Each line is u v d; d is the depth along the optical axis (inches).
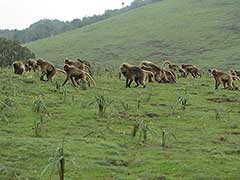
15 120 863.1
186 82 1637.6
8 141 697.6
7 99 978.7
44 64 1334.9
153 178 590.9
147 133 808.9
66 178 574.9
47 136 765.3
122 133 817.5
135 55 4478.3
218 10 5516.7
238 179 598.5
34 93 1152.2
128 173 610.9
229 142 796.0
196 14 5546.3
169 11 5999.0
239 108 1157.1
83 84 1285.7
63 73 1441.9
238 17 5128.0
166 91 1355.8
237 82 1729.8
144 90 1342.3
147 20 5787.4
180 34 4918.8
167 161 656.4
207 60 4030.5
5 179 559.8
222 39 4579.2
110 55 4579.2
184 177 599.5
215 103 1211.2
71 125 853.8
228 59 3976.4
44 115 918.4
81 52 4854.8
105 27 5920.3
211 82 1686.8
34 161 627.8
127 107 1039.0
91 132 806.5
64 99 1066.1
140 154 693.9
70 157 649.0
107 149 700.0
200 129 889.5
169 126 900.6
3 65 2746.1
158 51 4510.3
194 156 688.4
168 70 1598.2
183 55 4298.7
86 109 990.4
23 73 1461.6
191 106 1140.5
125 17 6274.6
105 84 1434.5
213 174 610.5
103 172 605.6
